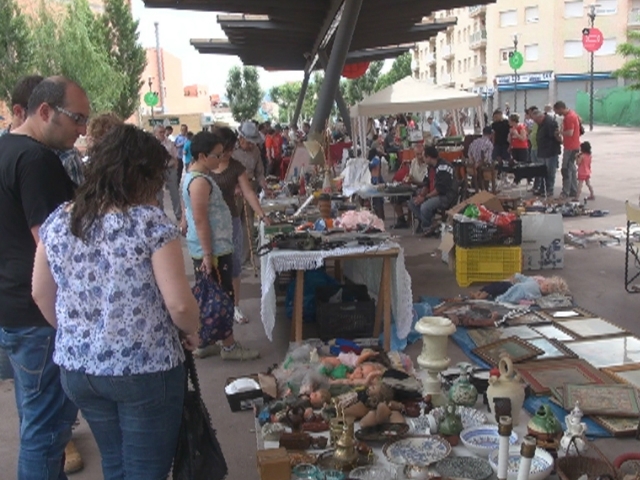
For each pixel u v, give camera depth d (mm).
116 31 40469
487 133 14641
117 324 2109
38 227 2531
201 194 4621
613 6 44688
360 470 2922
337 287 5660
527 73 47594
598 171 16344
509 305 5906
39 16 30109
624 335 5090
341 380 3965
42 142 2689
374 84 46219
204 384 4625
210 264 4730
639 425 3488
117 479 2316
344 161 14258
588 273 7031
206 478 2436
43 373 2652
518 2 47188
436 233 9508
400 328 4918
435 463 2994
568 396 3836
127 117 40375
